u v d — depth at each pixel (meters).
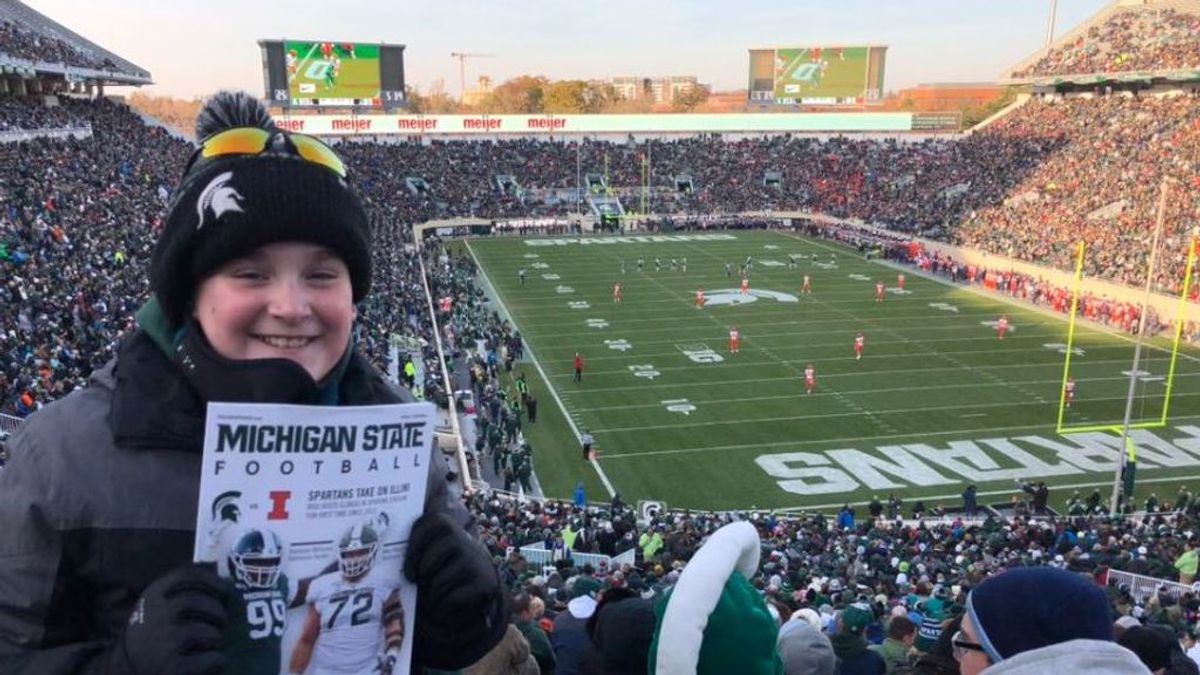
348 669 1.70
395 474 1.74
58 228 28.16
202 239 1.69
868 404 29.78
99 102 59.22
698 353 35.50
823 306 43.47
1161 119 57.72
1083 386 31.52
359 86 74.56
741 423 28.12
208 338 1.75
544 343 37.06
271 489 1.60
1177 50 59.88
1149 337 37.59
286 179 1.72
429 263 51.09
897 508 21.98
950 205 62.00
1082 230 49.34
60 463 1.61
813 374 32.53
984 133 71.44
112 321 22.06
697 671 2.30
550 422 28.22
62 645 1.59
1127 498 22.41
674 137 82.31
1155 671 4.87
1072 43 68.44
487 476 24.16
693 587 2.31
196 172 1.77
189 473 1.63
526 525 17.55
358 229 1.84
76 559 1.60
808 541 17.16
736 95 171.25
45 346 18.31
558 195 71.88
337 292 1.82
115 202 35.72
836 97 81.31
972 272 49.22
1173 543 16.83
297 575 1.64
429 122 76.12
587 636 4.77
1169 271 41.12
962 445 26.48
